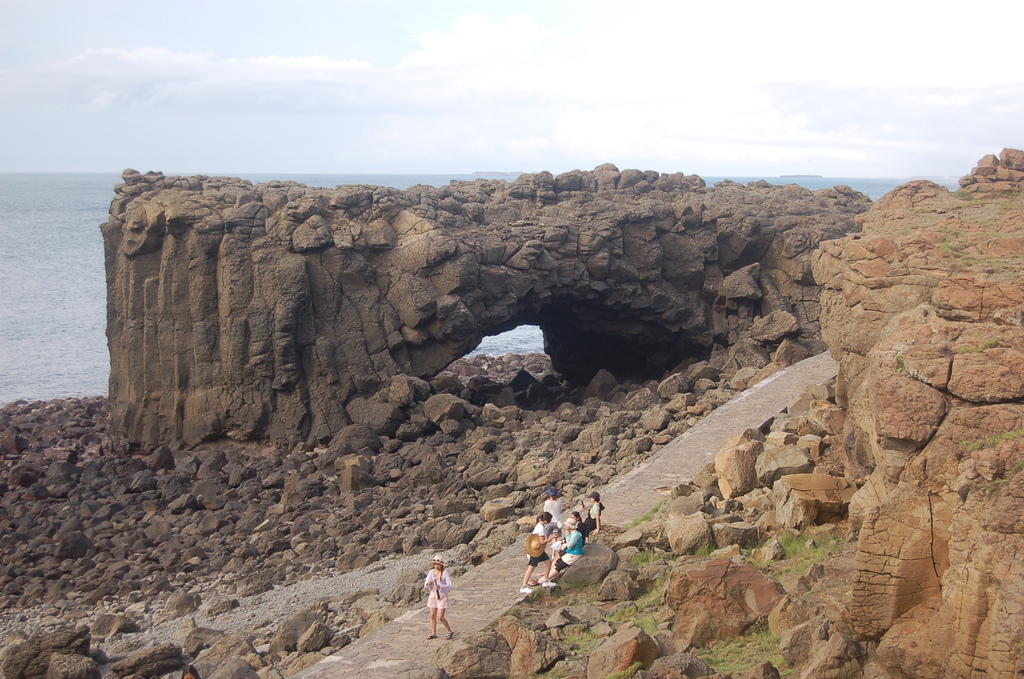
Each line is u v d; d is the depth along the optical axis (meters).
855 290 22.33
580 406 47.12
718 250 55.44
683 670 14.12
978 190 30.78
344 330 44.66
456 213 49.88
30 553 31.45
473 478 36.00
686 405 39.53
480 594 20.95
